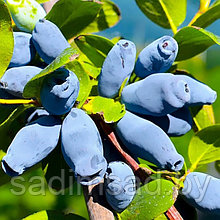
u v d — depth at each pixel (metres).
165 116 0.39
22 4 0.39
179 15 0.44
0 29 0.37
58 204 0.70
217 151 0.41
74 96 0.36
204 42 0.40
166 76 0.37
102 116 0.38
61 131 0.37
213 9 0.42
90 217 0.37
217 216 0.39
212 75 0.66
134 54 0.38
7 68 0.39
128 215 0.37
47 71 0.35
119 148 0.38
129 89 0.38
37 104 0.38
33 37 0.37
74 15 0.40
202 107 0.42
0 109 0.40
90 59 0.41
